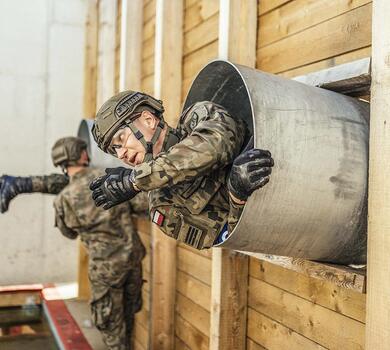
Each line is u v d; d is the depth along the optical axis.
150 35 4.21
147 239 4.08
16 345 4.55
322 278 1.66
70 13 5.72
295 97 1.56
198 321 3.14
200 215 1.68
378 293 1.45
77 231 3.53
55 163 3.60
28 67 5.57
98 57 5.46
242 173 1.34
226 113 1.53
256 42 2.52
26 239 5.66
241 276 2.56
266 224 1.50
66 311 4.83
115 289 3.46
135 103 1.61
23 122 5.58
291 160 1.46
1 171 5.52
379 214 1.46
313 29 2.10
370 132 1.52
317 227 1.55
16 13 5.51
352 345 1.85
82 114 5.80
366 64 1.59
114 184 1.48
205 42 3.12
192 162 1.39
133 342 4.30
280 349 2.30
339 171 1.52
